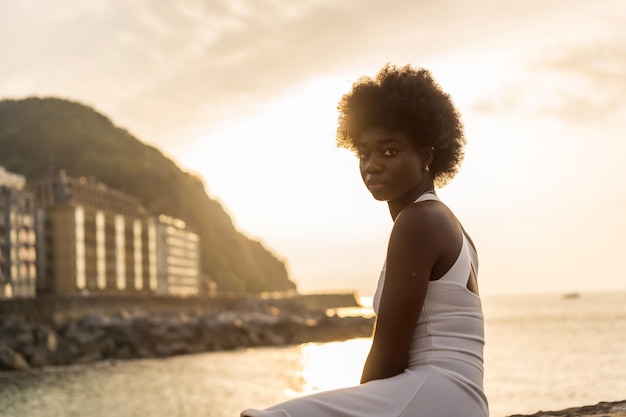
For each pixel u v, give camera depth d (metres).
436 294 2.07
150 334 68.12
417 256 2.05
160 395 35.59
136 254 133.62
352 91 2.32
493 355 44.00
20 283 91.19
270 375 46.19
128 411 30.08
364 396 1.96
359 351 71.12
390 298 2.05
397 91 2.24
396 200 2.31
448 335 2.05
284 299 150.50
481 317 2.14
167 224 164.25
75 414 29.33
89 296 76.56
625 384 23.56
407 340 2.05
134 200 157.50
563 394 22.88
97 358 60.78
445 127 2.27
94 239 114.44
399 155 2.24
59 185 131.38
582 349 44.69
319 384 40.75
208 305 116.38
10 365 50.53
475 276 2.28
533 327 83.94
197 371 49.50
